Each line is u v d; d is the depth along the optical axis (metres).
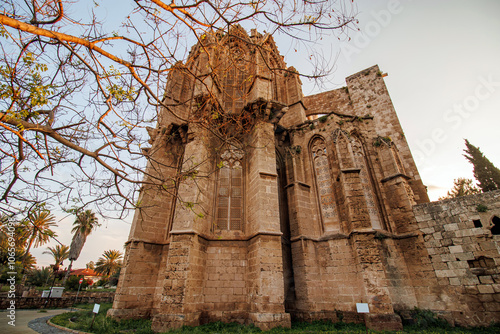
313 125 18.92
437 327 11.97
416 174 19.02
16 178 5.23
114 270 63.84
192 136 15.43
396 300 13.50
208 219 14.00
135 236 14.38
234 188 15.37
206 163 14.79
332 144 17.17
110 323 11.51
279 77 24.70
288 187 16.97
